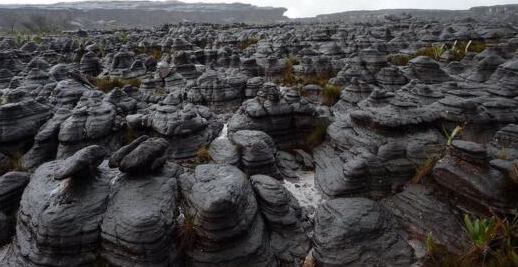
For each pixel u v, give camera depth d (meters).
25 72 23.56
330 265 9.06
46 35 57.16
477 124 12.88
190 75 23.09
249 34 48.22
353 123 13.81
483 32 38.12
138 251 8.06
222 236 8.52
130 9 153.50
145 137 10.48
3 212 10.43
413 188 10.88
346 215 9.91
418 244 9.65
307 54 30.08
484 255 8.36
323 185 12.16
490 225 8.31
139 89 20.59
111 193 9.34
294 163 14.03
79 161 9.00
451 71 22.55
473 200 9.45
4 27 98.25
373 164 11.51
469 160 9.80
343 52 30.17
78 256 8.41
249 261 8.70
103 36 50.19
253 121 14.73
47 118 14.72
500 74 18.00
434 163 10.97
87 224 8.54
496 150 10.86
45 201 9.09
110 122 13.92
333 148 13.67
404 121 12.38
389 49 34.41
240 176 10.03
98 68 28.06
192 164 12.88
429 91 16.23
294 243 9.80
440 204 10.12
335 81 21.06
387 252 9.23
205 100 19.20
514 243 8.41
